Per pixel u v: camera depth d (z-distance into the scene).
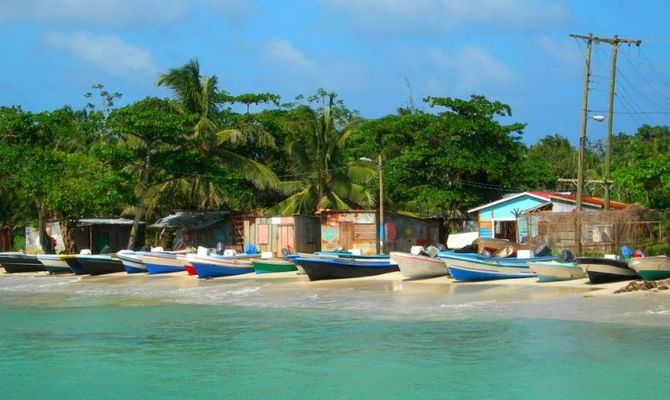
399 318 22.78
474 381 15.18
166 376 16.36
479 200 50.06
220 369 16.81
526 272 31.75
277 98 61.12
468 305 24.78
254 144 56.84
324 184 54.59
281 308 25.98
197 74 56.00
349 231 46.44
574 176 80.31
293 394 14.75
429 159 49.16
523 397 14.08
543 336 19.05
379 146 52.31
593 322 20.61
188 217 51.59
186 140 49.69
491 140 50.12
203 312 25.59
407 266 33.19
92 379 16.27
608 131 39.94
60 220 53.62
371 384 15.23
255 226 49.25
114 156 47.91
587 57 36.75
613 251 34.94
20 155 48.00
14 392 15.38
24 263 47.94
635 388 14.42
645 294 25.05
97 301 30.05
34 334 21.78
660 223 35.59
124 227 58.84
